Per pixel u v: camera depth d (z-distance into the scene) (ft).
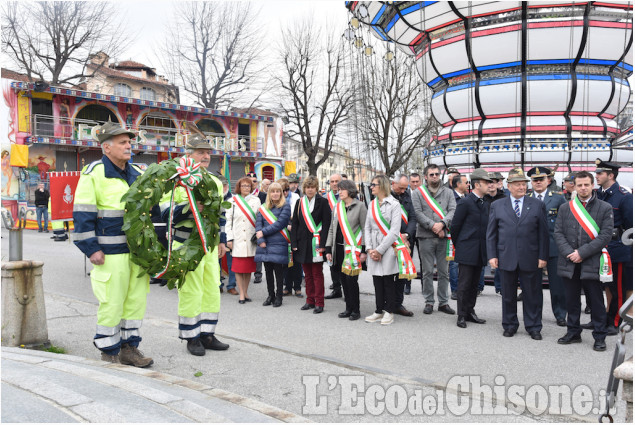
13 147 77.10
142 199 14.89
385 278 22.09
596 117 38.52
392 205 21.95
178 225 16.90
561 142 37.63
